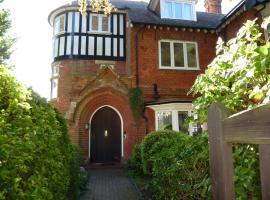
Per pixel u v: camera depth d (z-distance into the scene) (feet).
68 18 49.32
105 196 25.22
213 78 10.25
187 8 48.96
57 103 46.60
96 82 41.45
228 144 5.83
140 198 24.20
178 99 42.22
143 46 44.09
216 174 6.02
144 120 41.04
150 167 30.81
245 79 8.68
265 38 18.72
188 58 45.39
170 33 45.39
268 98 7.82
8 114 8.98
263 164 4.82
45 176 9.64
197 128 29.58
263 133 4.50
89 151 42.06
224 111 5.96
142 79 42.86
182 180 14.19
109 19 50.29
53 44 51.01
